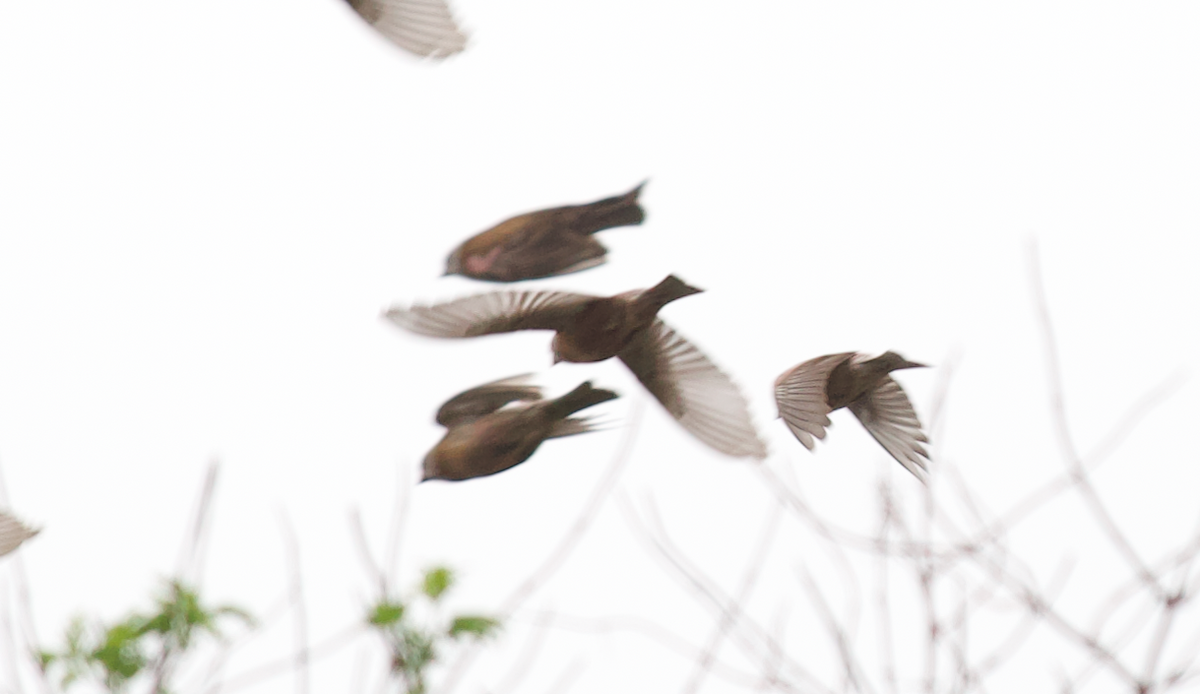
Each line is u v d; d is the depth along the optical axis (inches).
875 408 414.6
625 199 407.5
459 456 410.0
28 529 413.7
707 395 414.0
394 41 405.7
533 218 407.2
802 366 413.1
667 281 409.1
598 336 408.8
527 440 409.7
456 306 406.9
